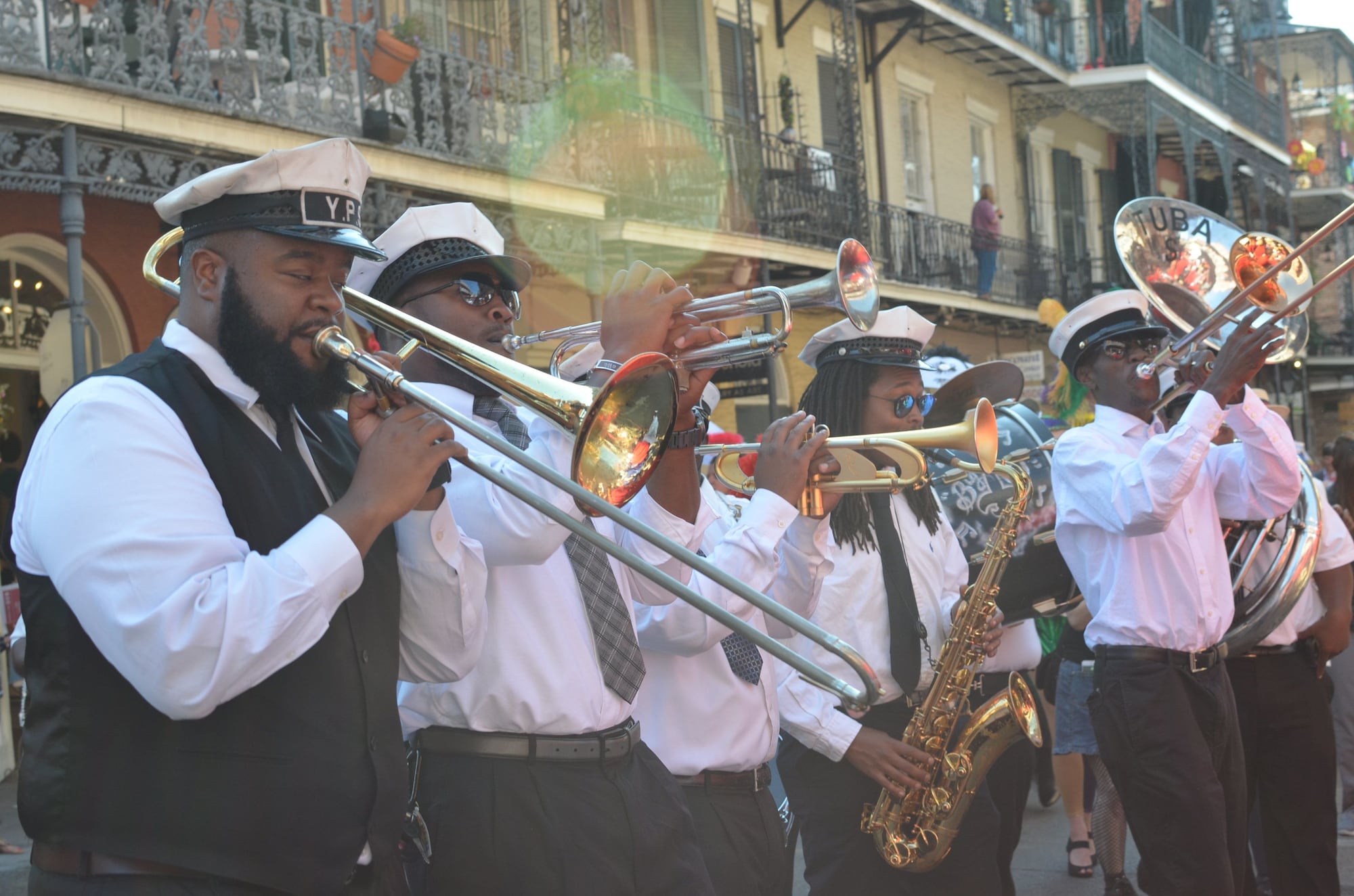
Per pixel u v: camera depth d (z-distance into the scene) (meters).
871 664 3.66
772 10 15.62
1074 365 4.47
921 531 3.92
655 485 2.97
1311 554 4.37
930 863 3.67
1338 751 6.03
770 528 3.06
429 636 2.42
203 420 2.15
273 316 2.17
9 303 8.97
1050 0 20.70
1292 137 34.56
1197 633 3.96
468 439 2.76
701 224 12.47
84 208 9.10
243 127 8.35
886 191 17.78
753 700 3.32
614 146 11.61
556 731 2.68
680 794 2.88
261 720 2.08
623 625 2.83
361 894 2.20
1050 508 4.53
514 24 11.98
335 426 2.53
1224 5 27.97
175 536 1.99
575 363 3.26
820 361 4.12
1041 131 22.50
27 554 2.09
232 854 2.03
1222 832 3.86
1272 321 3.89
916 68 18.69
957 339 19.38
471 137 10.13
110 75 7.72
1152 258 4.57
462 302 2.96
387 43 9.34
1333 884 4.48
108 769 2.03
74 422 2.04
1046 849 6.35
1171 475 3.82
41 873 2.06
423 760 2.70
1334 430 33.75
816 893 3.71
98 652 2.05
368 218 9.30
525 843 2.62
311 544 2.04
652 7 13.84
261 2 8.63
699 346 2.76
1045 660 6.46
